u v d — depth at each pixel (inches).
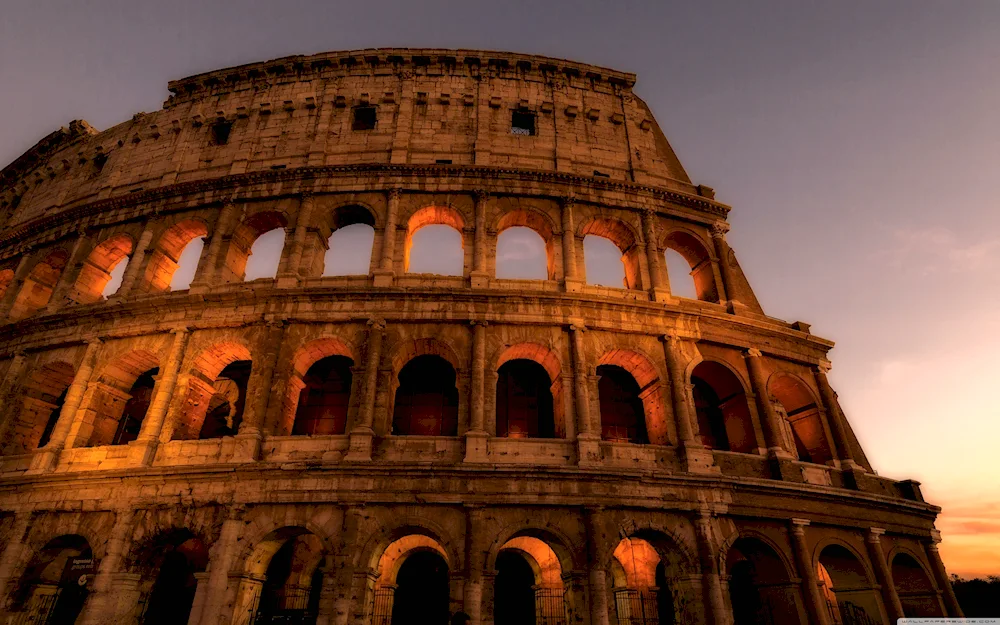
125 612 1160.2
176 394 1349.7
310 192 1603.1
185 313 1429.6
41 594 1286.9
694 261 1768.0
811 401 1582.2
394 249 1518.2
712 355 1493.6
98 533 1227.9
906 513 1482.5
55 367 1498.5
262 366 1333.7
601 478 1226.0
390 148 1699.1
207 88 1946.4
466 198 1609.3
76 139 2140.7
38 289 1781.5
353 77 1859.0
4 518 1291.8
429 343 1389.0
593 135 1798.7
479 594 1103.0
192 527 1185.4
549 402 1505.9
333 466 1184.2
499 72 1861.5
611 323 1438.2
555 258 1542.8
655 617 1359.5
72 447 1338.6
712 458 1338.6
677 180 1800.0
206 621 1086.4
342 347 1401.3
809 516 1337.4
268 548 1208.2
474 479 1199.6
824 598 1282.0
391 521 1164.5
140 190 1702.8
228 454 1254.9
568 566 1203.2
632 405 1556.3
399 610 1349.7
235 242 1592.0
